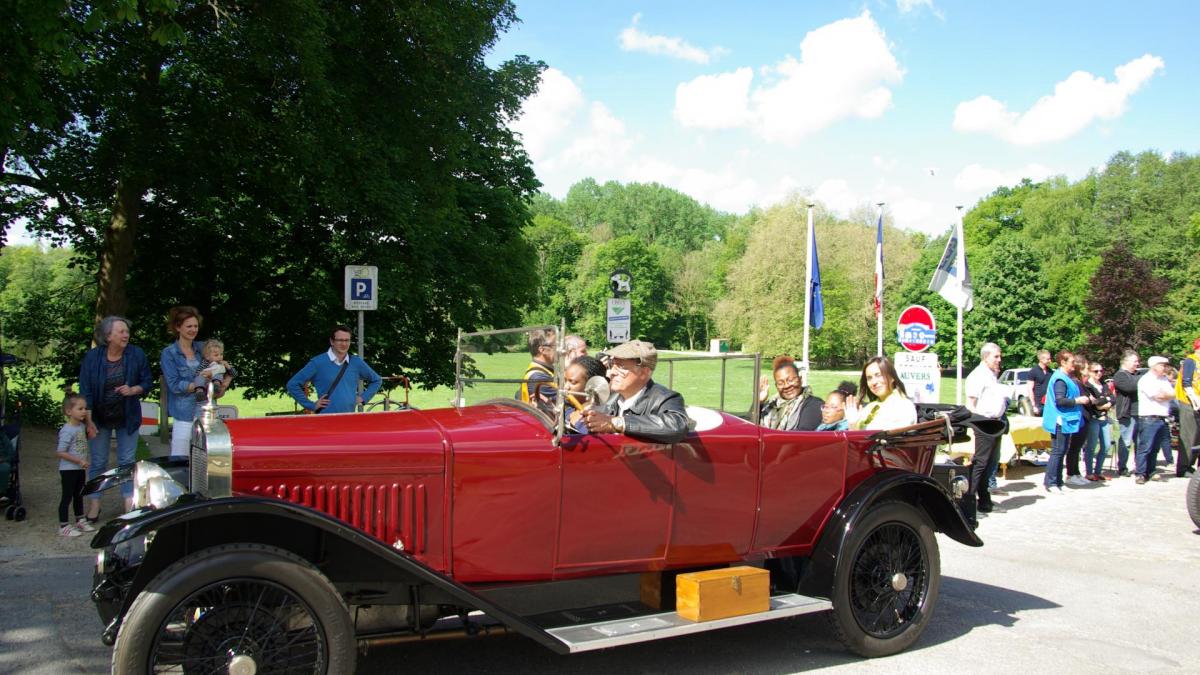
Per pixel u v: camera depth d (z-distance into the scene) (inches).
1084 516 366.0
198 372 280.7
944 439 207.8
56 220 614.2
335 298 626.2
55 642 181.8
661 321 3132.4
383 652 183.5
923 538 194.7
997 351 379.6
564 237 3238.2
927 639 200.1
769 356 1905.8
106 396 284.0
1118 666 182.4
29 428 641.6
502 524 156.6
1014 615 220.8
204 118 462.0
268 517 142.1
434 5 546.6
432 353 713.6
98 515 298.7
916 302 2276.1
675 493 170.7
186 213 589.9
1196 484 321.1
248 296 642.8
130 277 609.3
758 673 175.6
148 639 123.4
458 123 627.2
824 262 1891.0
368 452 148.7
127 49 435.5
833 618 183.2
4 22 309.7
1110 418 501.7
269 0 441.7
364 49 557.3
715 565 180.4
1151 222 2038.6
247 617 131.8
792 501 184.5
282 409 955.3
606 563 166.1
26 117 358.0
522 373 178.2
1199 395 456.1
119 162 458.9
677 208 4195.4
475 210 741.3
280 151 491.8
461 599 141.7
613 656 184.5
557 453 159.3
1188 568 274.2
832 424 255.3
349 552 146.6
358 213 573.6
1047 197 2385.6
